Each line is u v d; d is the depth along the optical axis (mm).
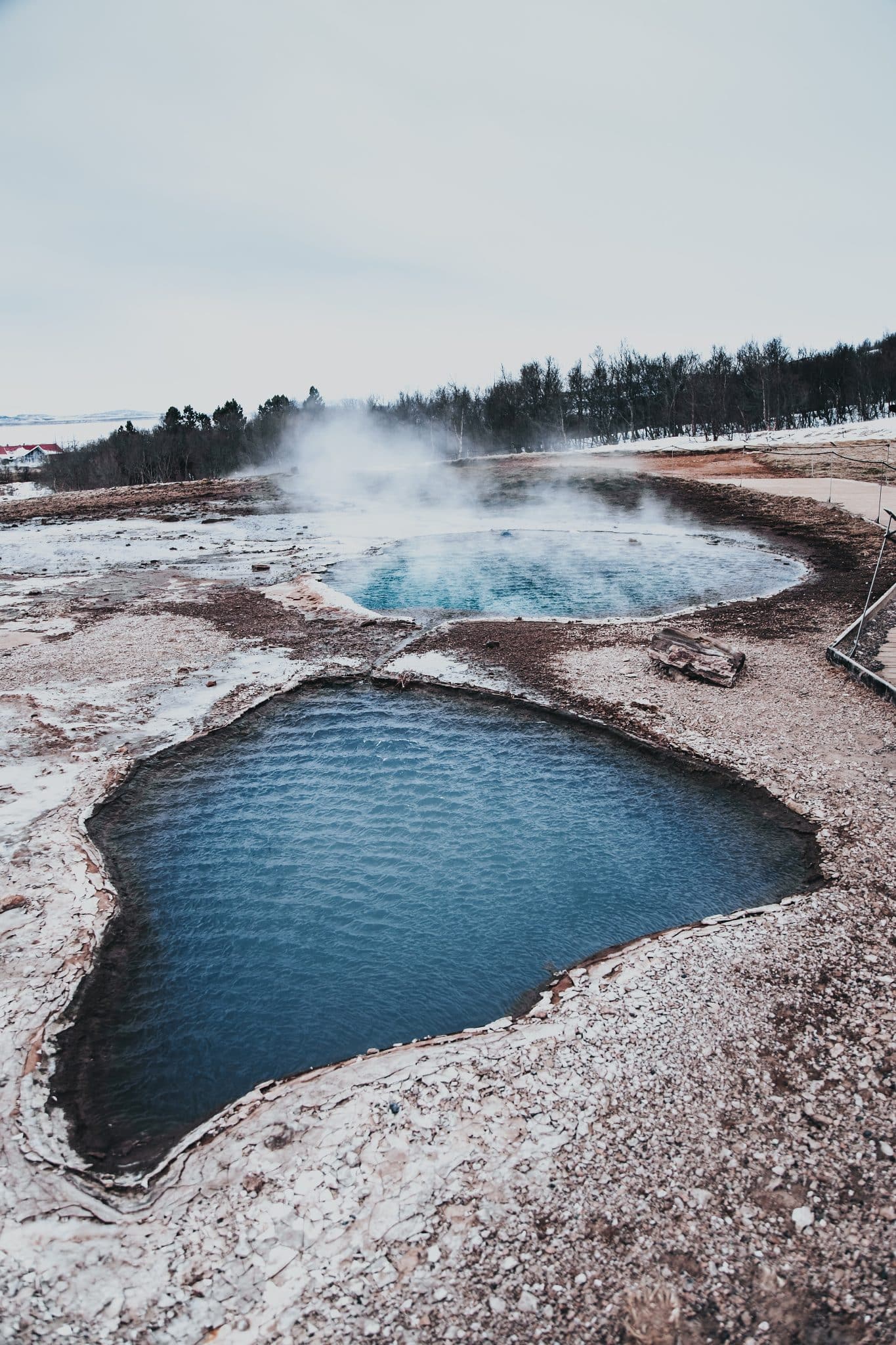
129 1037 6781
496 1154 5254
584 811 10305
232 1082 6316
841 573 22266
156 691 14438
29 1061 6219
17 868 8766
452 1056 6137
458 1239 4691
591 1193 4957
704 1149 5242
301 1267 4559
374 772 11531
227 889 8906
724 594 20922
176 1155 5398
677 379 72250
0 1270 4543
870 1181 4977
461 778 11297
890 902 7738
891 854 8531
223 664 15883
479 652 16234
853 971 6844
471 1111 5605
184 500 42156
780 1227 4719
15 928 7781
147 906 8594
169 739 12414
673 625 17891
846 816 9375
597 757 11703
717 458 43469
